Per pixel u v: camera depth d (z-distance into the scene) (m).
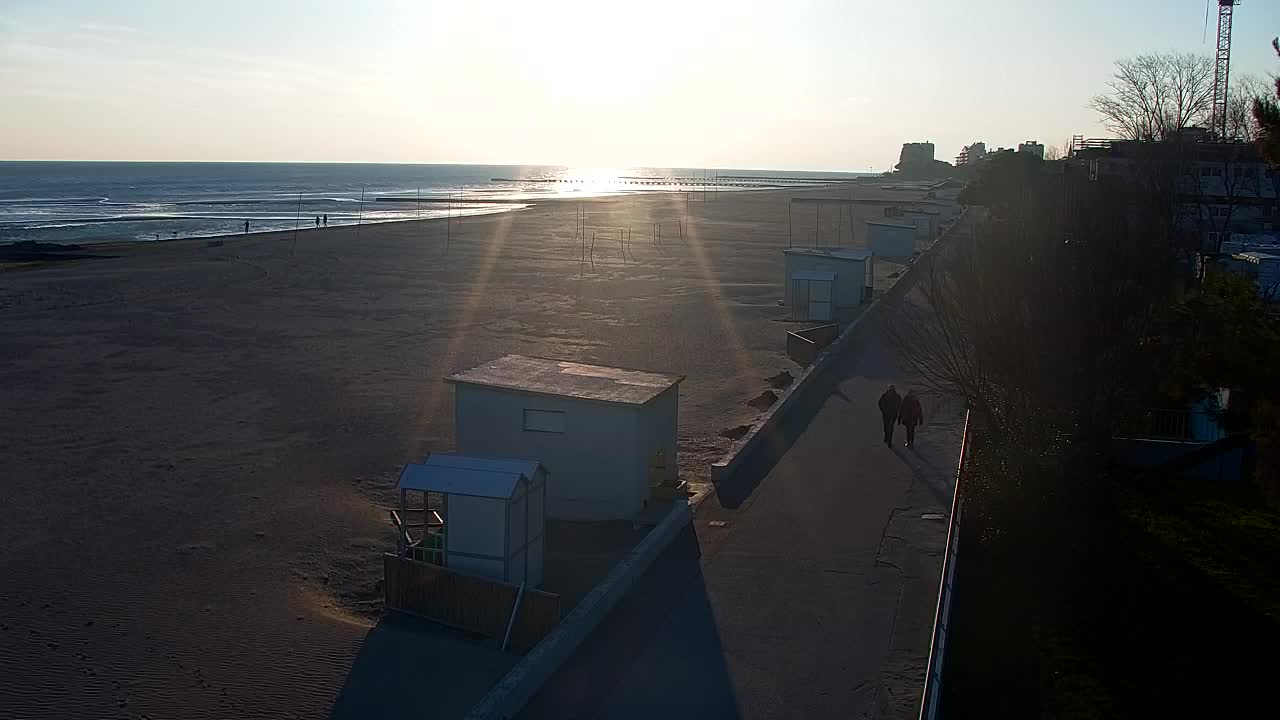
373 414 35.19
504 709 14.52
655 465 24.47
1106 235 24.23
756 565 20.33
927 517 23.05
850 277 57.22
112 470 28.42
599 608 17.84
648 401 23.66
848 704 15.06
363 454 30.34
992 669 16.31
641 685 15.61
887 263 83.88
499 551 18.61
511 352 46.88
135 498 26.03
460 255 92.12
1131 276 24.09
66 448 30.64
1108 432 24.69
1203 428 27.36
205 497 26.16
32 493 26.31
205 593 20.14
